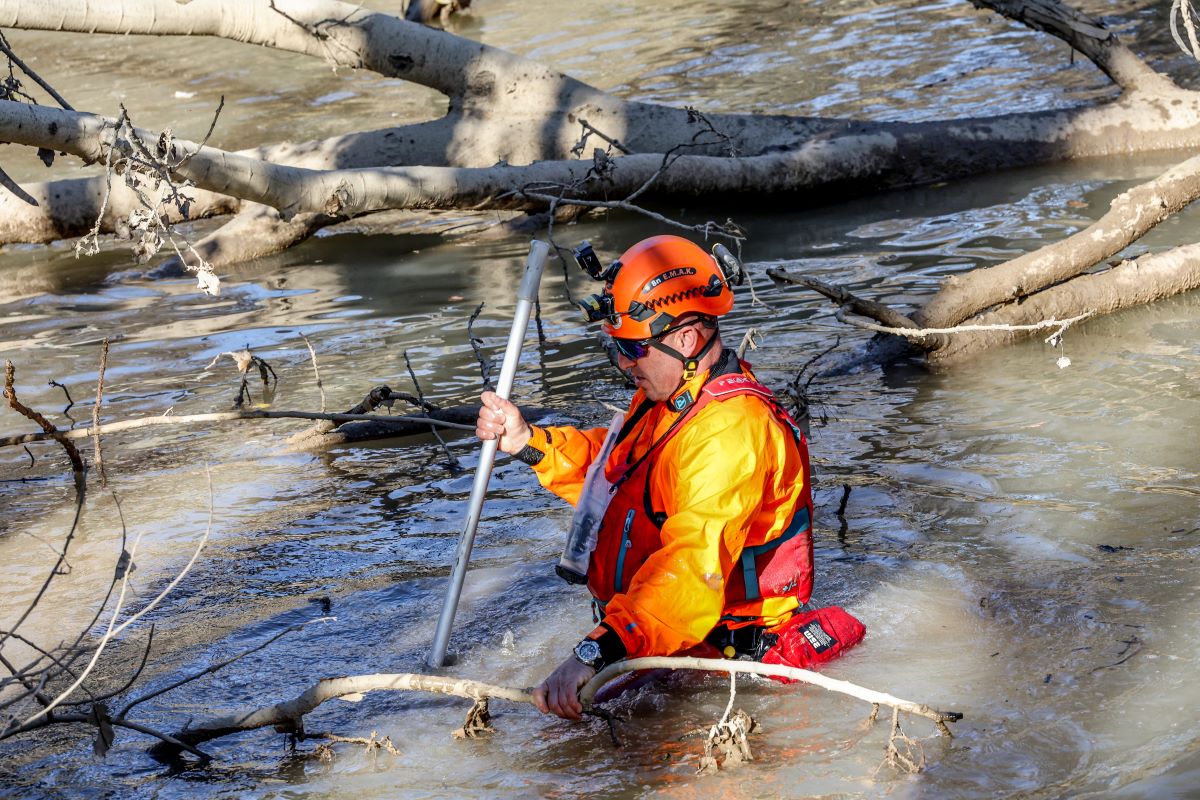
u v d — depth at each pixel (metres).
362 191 10.31
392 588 5.31
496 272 10.31
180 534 6.07
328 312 9.52
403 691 4.50
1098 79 14.08
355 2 21.92
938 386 7.34
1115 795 3.43
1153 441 6.23
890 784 3.63
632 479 4.16
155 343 9.04
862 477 6.15
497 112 12.36
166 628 5.13
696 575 3.86
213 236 11.21
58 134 8.70
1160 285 8.38
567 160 11.48
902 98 14.09
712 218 11.55
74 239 11.95
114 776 4.05
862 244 10.23
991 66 15.10
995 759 3.70
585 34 18.61
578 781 3.80
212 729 4.18
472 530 4.62
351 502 6.35
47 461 7.15
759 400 4.00
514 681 4.47
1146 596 4.66
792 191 11.75
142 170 8.69
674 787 3.71
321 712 4.38
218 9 11.05
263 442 7.23
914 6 18.47
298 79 17.41
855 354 7.88
